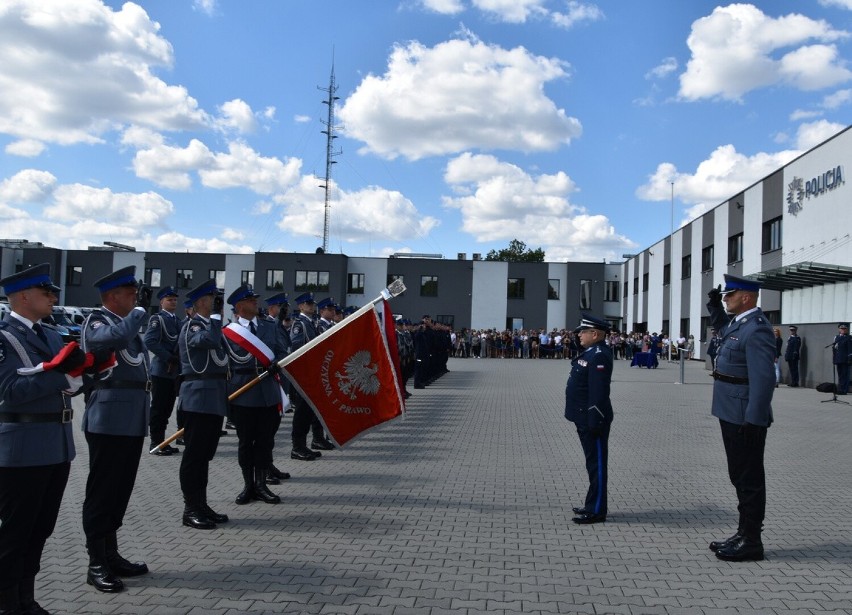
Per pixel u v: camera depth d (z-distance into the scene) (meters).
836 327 20.89
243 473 7.36
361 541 6.04
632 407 16.67
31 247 56.06
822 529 6.62
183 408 6.54
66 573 5.26
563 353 46.41
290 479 8.47
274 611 4.55
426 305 55.12
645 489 8.10
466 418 14.10
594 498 6.71
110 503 5.06
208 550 5.77
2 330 4.34
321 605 4.65
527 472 8.91
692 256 41.50
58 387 4.38
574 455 10.09
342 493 7.76
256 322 8.40
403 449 10.53
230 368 7.35
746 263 33.19
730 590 5.03
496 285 55.12
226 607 4.61
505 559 5.62
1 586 4.26
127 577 5.15
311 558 5.59
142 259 55.19
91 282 55.03
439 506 7.22
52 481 4.57
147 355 5.63
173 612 4.54
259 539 6.08
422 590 4.93
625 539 6.21
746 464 5.73
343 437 7.38
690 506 7.34
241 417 7.31
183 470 6.50
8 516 4.30
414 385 20.53
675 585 5.11
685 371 32.31
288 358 7.25
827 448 11.09
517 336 47.34
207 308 6.67
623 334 50.59
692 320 41.50
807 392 20.92
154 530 6.33
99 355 4.65
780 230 29.80
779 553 5.89
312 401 7.34
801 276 24.44
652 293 49.28
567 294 55.25
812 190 26.58
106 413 5.16
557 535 6.29
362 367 7.46
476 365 36.06
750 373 5.61
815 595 4.95
